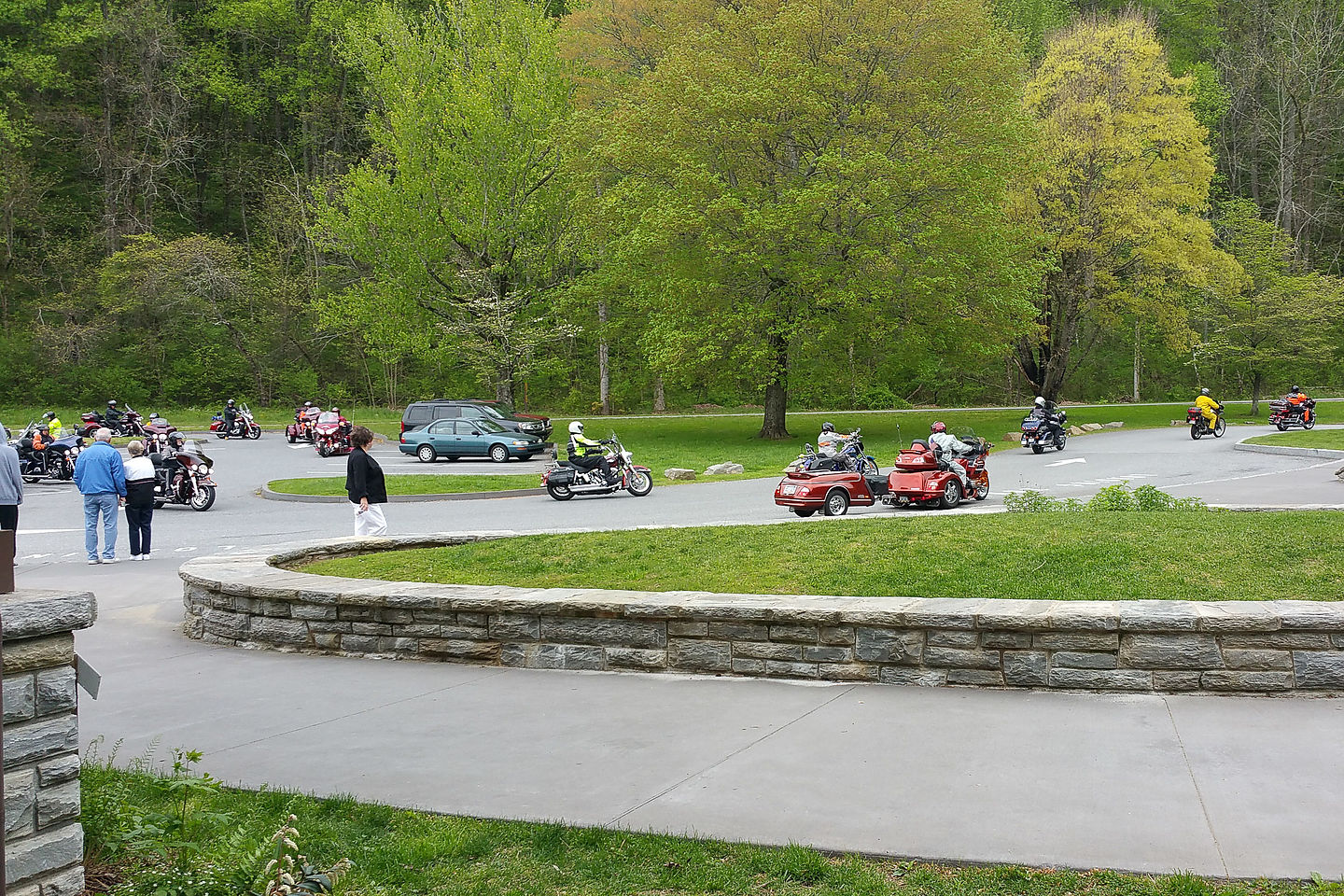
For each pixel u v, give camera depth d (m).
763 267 35.31
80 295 63.91
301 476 30.28
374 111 49.47
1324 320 47.03
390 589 8.82
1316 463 25.09
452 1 48.78
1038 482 23.20
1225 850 4.10
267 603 9.22
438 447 34.56
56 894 3.58
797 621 7.34
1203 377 71.19
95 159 70.25
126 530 19.89
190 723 6.62
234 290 62.91
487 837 4.47
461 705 6.96
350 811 4.85
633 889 3.97
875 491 19.22
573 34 47.84
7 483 13.62
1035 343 49.03
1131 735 5.71
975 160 36.47
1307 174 75.81
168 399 63.81
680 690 7.18
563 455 35.94
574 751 5.77
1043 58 52.81
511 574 9.80
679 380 39.47
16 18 69.75
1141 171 44.00
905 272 36.09
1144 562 8.36
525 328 46.22
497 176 46.31
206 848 4.24
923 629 7.08
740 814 4.69
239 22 73.69
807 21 35.03
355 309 48.97
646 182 37.47
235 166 76.12
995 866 4.05
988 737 5.77
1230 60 76.94
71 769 3.67
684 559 9.96
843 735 5.93
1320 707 6.15
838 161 33.69
